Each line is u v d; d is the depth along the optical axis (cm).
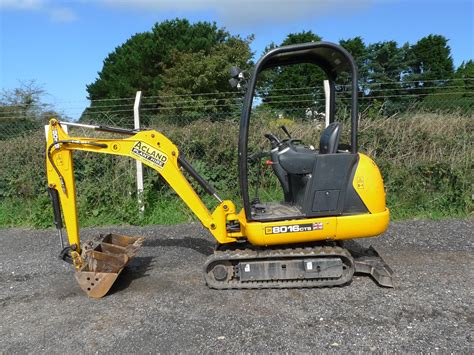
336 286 388
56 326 336
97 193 686
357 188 372
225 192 718
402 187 670
